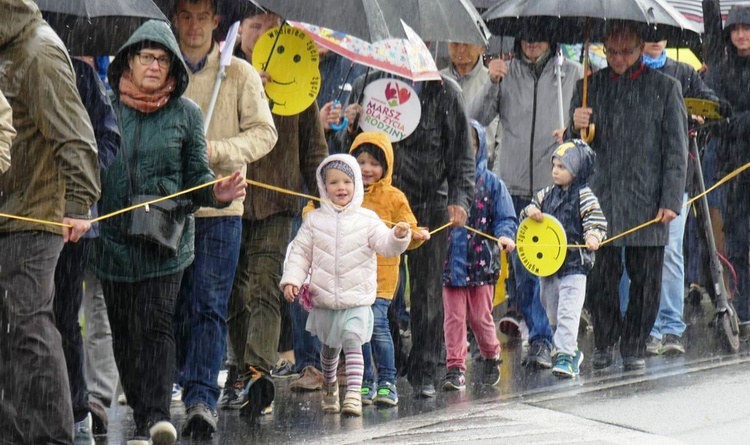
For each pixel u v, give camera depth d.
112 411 25.38
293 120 25.94
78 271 21.44
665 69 33.75
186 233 21.64
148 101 21.27
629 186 29.69
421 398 26.70
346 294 24.36
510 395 26.81
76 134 18.64
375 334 25.92
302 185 26.97
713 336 34.31
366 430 23.17
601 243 28.77
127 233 20.91
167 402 21.48
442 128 27.06
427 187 27.03
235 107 23.61
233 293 25.25
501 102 33.59
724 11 40.06
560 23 32.19
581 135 29.97
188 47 23.56
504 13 30.09
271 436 22.81
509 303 34.00
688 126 33.38
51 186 18.75
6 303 18.47
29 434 18.66
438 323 26.94
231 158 22.94
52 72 18.59
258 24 26.41
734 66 34.41
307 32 25.70
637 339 29.80
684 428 22.48
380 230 24.36
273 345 24.80
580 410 24.08
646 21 29.28
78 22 22.95
